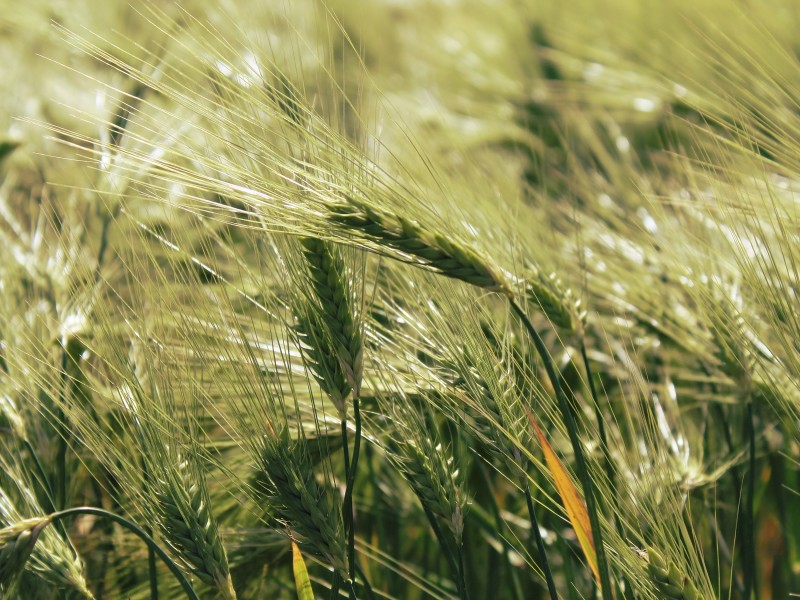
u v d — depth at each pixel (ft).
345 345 4.15
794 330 4.32
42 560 4.20
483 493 4.91
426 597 4.73
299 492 4.16
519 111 7.61
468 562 4.81
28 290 4.71
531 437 4.27
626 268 4.91
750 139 4.56
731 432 4.75
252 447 4.19
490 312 4.50
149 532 4.40
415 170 4.64
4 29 5.92
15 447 4.43
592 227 5.04
